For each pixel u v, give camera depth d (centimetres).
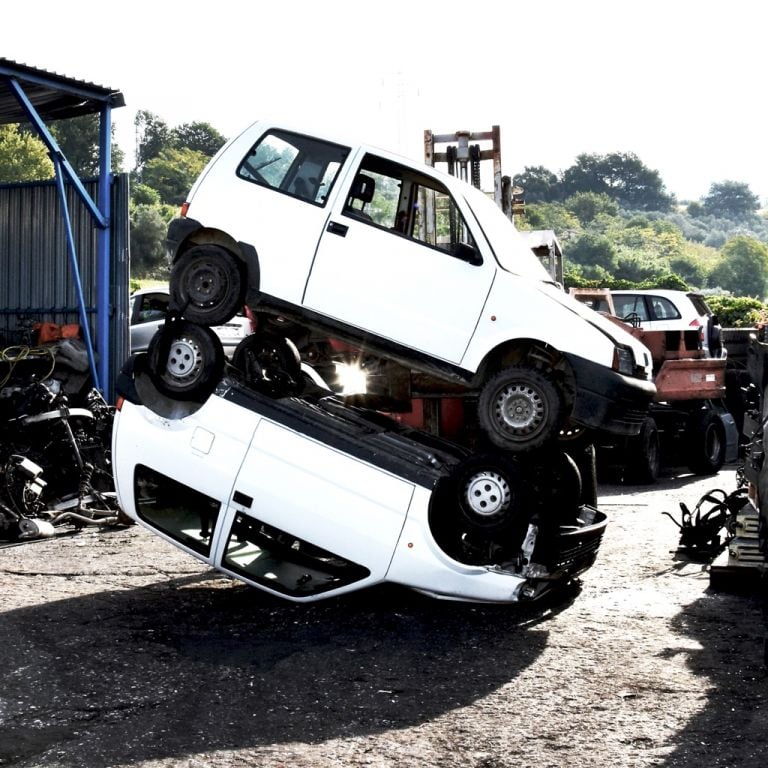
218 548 785
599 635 742
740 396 2002
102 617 769
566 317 799
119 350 1562
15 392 1221
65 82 1436
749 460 866
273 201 838
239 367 831
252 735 541
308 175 839
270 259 830
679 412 1670
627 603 835
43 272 1633
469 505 761
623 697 608
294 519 761
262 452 768
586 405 792
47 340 1437
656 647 712
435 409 931
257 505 767
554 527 789
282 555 810
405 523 749
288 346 891
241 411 778
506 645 716
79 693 602
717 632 749
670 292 2091
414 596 846
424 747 529
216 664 662
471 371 810
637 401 816
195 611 795
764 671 657
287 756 513
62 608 794
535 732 550
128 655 677
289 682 630
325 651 695
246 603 821
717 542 1023
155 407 795
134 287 6069
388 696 607
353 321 823
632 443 1541
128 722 557
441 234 831
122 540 1084
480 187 1538
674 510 1305
